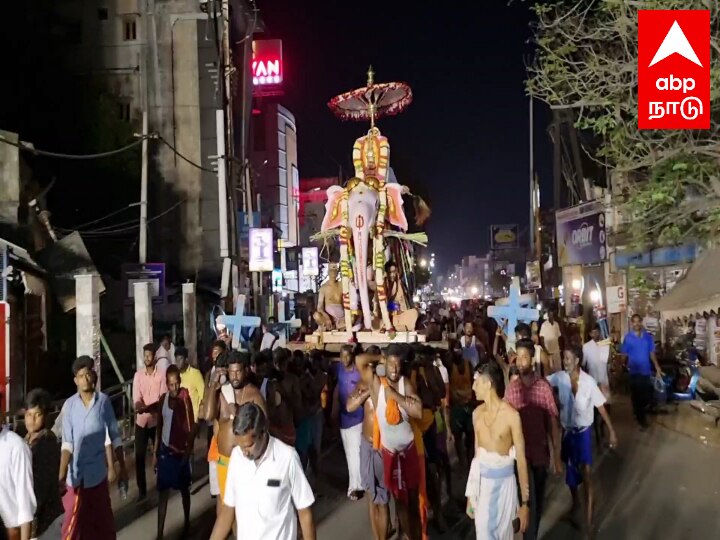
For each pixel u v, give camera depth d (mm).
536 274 40062
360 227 13703
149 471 11828
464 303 32969
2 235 17516
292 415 8812
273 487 4730
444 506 9578
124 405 15016
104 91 35938
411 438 7434
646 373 14180
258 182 52562
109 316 25000
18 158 18609
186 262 35875
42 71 35250
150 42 36500
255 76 47625
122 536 8562
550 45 12156
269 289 38875
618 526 8461
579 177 27281
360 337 13789
